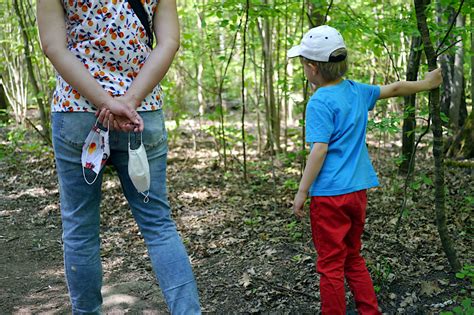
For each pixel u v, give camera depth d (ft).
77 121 5.99
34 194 17.38
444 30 12.74
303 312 8.89
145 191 6.29
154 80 6.07
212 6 16.71
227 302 9.45
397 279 9.66
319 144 7.47
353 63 22.58
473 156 21.42
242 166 21.16
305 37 8.04
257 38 23.86
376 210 14.16
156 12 6.47
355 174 7.65
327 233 7.70
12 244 12.90
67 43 6.16
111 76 6.06
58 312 9.40
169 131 27.78
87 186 6.22
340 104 7.61
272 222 13.75
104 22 6.01
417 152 22.59
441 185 9.19
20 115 31.19
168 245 6.30
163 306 9.56
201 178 19.98
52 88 23.86
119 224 14.24
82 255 6.33
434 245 11.24
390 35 14.26
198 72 27.35
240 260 11.26
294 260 10.89
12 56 30.40
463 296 8.94
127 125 5.88
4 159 22.20
